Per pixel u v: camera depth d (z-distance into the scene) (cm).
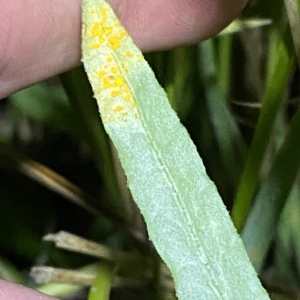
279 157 5
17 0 5
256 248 6
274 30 6
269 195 6
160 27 6
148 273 6
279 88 5
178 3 5
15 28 5
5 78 6
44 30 5
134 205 6
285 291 6
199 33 6
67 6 5
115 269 6
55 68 6
